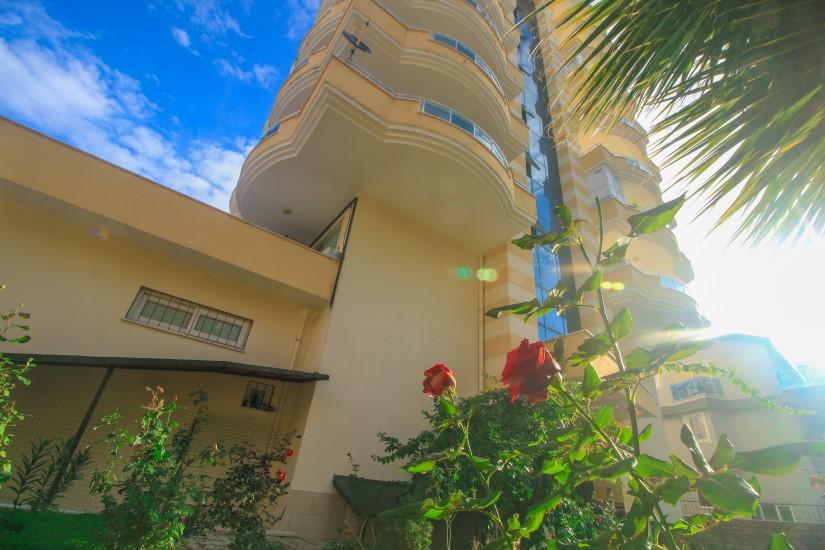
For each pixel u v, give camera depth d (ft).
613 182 56.18
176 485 11.94
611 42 8.81
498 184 32.55
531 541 15.76
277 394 26.86
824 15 7.02
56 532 13.71
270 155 31.50
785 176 8.10
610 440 3.45
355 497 22.31
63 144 22.94
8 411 13.99
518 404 19.95
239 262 26.35
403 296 31.99
